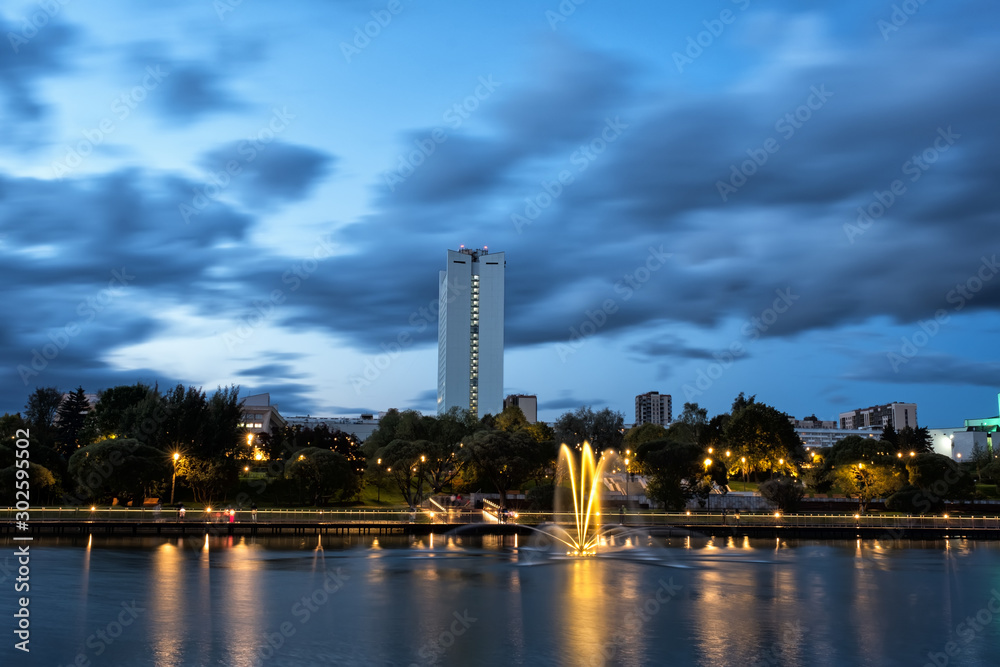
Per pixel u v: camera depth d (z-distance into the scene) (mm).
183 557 78312
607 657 39875
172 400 149625
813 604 55719
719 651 41500
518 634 44625
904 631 47188
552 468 155750
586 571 71562
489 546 94250
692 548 97312
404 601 54500
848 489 144875
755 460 167500
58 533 98812
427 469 146000
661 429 192500
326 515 114375
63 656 38750
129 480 121500
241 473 150000
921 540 112438
